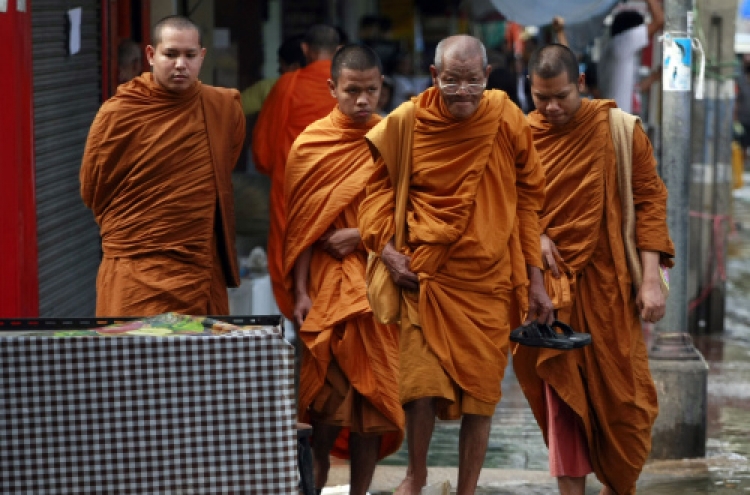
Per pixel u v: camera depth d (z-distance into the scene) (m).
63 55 17.59
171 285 13.93
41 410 10.03
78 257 18.50
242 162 27.36
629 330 14.04
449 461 17.30
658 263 14.00
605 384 14.02
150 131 13.88
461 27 40.47
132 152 13.89
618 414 14.09
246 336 10.18
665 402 17.39
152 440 10.13
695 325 26.66
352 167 14.43
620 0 30.70
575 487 14.23
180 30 13.77
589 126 13.75
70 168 18.08
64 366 10.03
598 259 13.93
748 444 18.25
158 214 13.95
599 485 16.39
